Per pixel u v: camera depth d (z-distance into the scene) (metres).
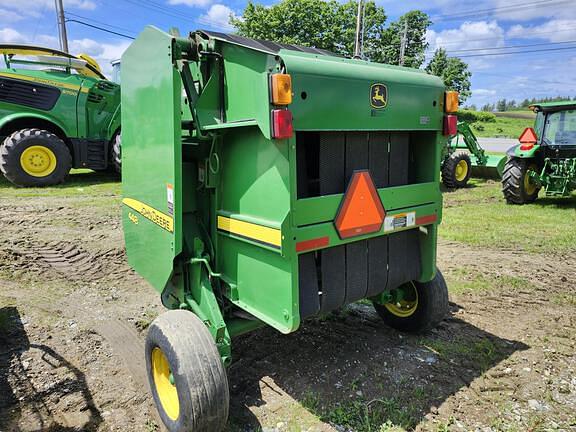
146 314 3.89
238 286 2.52
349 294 2.57
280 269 2.20
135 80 2.92
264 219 2.23
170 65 2.41
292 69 2.00
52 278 4.68
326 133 2.35
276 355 3.18
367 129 2.32
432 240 2.88
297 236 2.14
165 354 2.27
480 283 4.53
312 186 2.43
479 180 12.52
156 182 2.76
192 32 2.49
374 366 3.04
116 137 10.09
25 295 4.25
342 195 2.31
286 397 2.72
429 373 2.96
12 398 2.74
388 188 2.54
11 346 3.34
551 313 3.87
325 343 3.34
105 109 9.96
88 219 6.81
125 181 3.37
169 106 2.46
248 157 2.29
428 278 2.93
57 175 9.41
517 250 5.64
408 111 2.51
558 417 2.54
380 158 2.63
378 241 2.67
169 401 2.43
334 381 2.88
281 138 2.00
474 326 3.62
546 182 8.35
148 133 2.80
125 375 2.98
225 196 2.52
